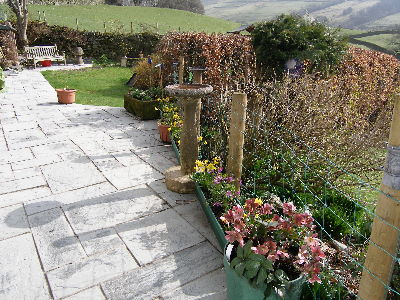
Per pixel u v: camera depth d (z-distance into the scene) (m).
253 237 2.28
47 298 2.41
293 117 4.08
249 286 2.04
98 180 4.28
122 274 2.66
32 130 6.21
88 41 18.48
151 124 6.91
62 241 3.04
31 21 17.72
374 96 7.52
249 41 7.02
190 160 4.05
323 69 6.73
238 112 3.07
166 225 3.34
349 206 3.51
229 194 3.09
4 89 9.59
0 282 2.54
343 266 2.58
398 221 1.54
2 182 4.15
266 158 3.95
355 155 3.83
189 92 3.58
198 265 2.79
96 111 7.80
